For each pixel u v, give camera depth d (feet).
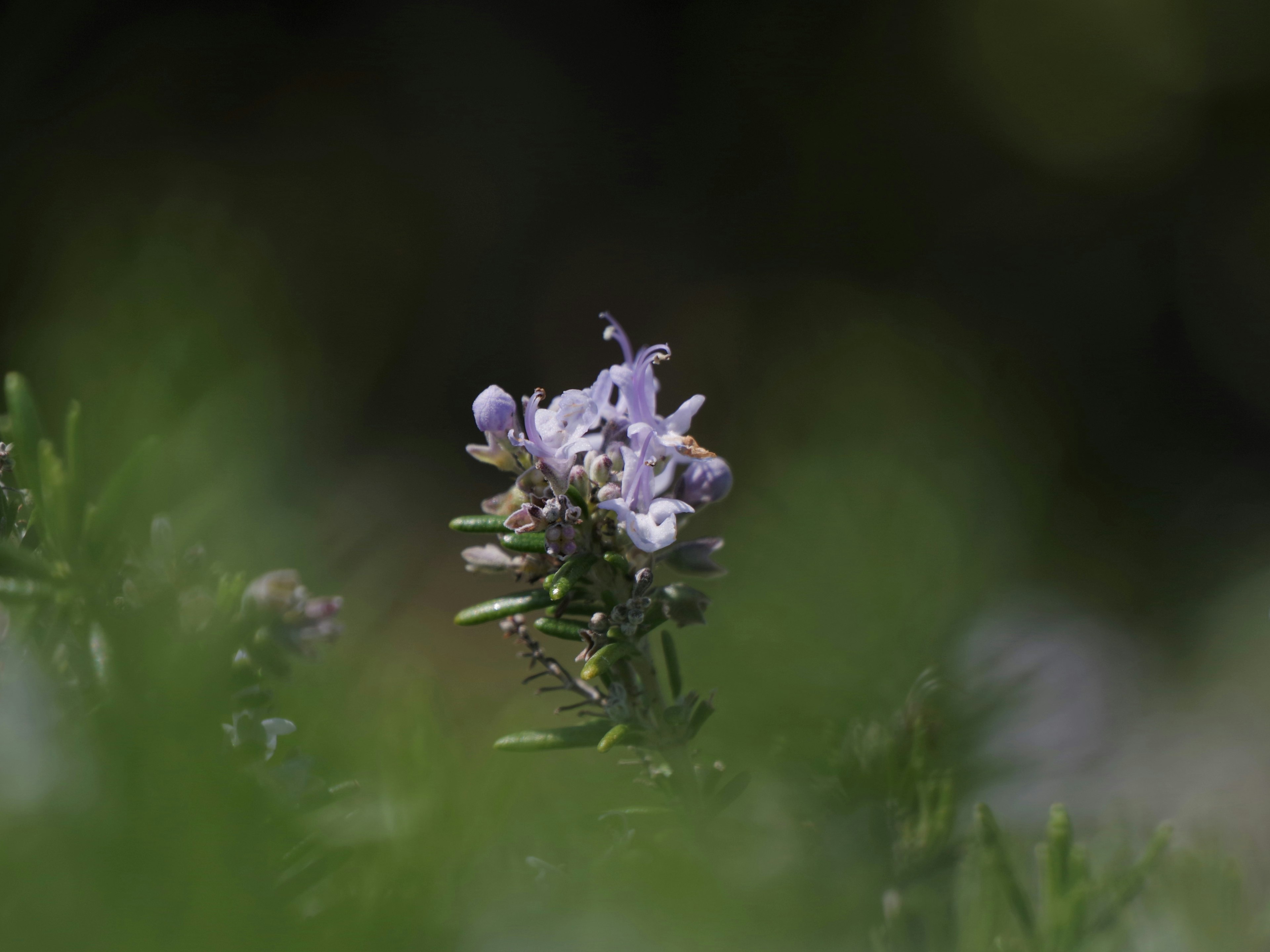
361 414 7.45
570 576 2.07
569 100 11.87
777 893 1.93
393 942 1.89
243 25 10.73
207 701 1.91
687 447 2.09
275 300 2.29
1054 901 2.01
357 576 2.24
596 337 11.04
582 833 2.00
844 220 11.82
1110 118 11.71
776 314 10.64
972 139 12.01
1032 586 2.45
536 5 11.99
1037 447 2.49
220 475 2.19
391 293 10.55
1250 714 4.63
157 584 1.99
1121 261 11.37
